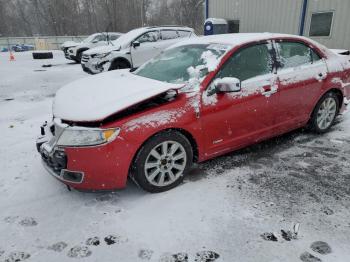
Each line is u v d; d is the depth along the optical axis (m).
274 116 3.88
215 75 3.36
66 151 2.80
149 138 2.97
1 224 2.78
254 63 3.68
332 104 4.64
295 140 4.45
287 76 3.89
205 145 3.37
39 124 5.51
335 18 9.95
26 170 3.75
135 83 3.48
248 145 3.87
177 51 4.12
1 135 4.97
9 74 12.25
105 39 16.05
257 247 2.45
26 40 34.69
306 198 3.06
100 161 2.79
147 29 10.40
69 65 15.29
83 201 3.10
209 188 3.25
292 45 4.10
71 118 2.88
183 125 3.12
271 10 11.73
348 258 2.33
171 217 2.82
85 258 2.39
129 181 3.45
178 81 3.46
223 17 13.91
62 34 54.31
